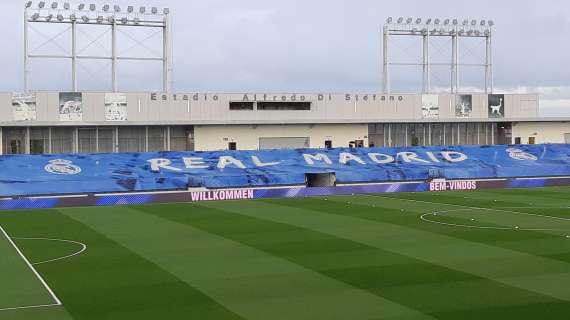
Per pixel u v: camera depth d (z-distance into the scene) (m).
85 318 15.41
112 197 42.94
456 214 34.44
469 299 16.70
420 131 71.06
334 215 34.56
